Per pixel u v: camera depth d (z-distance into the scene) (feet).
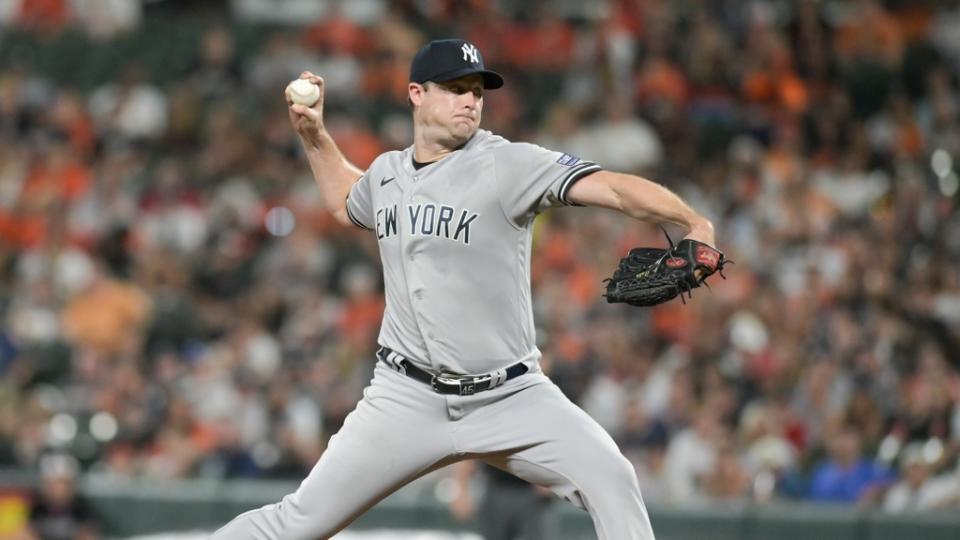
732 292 150.92
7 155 187.21
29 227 176.45
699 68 201.67
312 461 133.28
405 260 58.23
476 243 57.11
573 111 188.55
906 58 205.26
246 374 146.30
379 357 60.54
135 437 141.69
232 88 201.16
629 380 141.28
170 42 212.84
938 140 189.26
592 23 221.66
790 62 204.23
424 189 57.98
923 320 143.54
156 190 180.24
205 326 164.14
